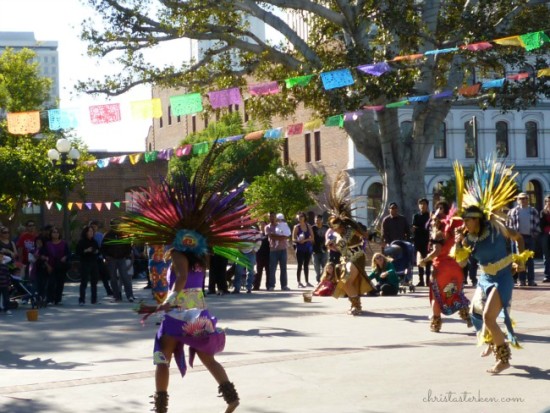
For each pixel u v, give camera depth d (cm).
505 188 862
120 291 1862
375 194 4678
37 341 1173
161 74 2722
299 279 2156
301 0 2641
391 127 2905
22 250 1914
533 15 2588
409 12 2569
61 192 3053
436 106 2867
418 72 2538
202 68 2808
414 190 2936
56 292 1797
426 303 1541
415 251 1959
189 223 698
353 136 3009
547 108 4850
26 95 3906
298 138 5166
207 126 4966
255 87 1650
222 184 718
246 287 2012
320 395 771
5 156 2973
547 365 880
